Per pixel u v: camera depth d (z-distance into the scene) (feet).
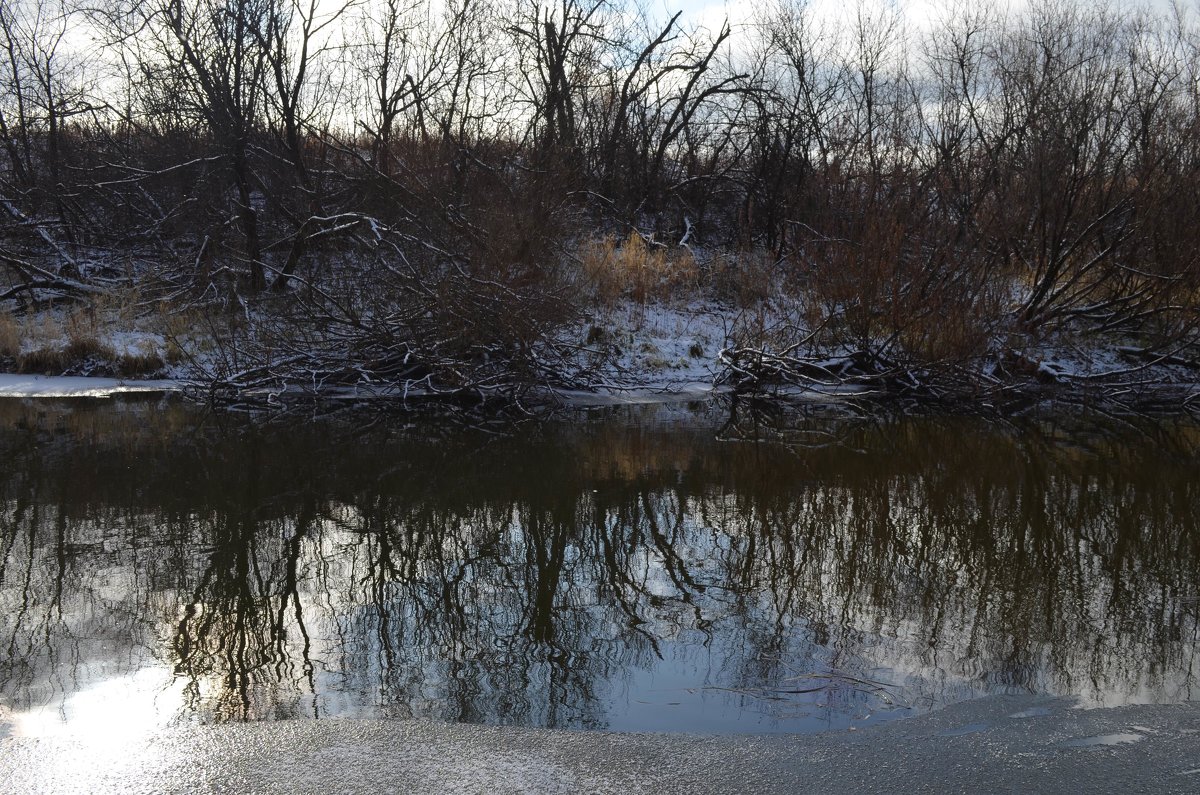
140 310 57.77
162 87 59.36
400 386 50.29
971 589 20.70
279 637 17.58
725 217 86.53
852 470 34.22
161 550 23.09
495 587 20.80
